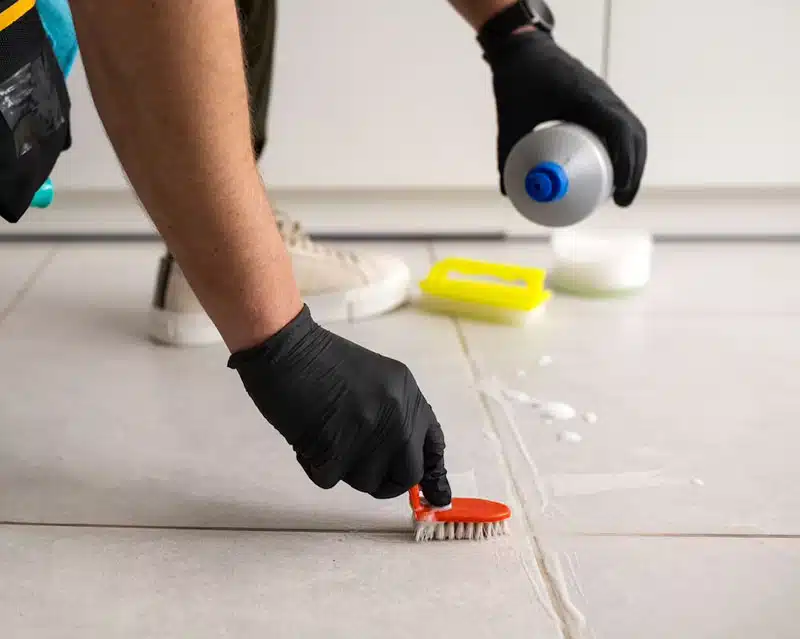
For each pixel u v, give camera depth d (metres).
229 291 0.66
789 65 1.68
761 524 0.83
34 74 0.78
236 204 0.62
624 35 1.66
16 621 0.70
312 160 1.73
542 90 1.09
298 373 0.69
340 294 1.36
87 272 1.60
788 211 1.84
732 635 0.68
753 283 1.55
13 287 1.52
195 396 1.10
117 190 1.74
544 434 1.00
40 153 0.81
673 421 1.03
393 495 0.75
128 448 0.97
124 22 0.56
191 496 0.88
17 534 0.81
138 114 0.59
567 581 0.75
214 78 0.58
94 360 1.21
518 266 1.49
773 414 1.05
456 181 1.75
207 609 0.71
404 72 1.68
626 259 1.46
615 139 1.08
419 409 0.73
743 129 1.73
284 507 0.86
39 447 0.97
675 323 1.36
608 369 1.18
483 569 0.76
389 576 0.75
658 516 0.84
